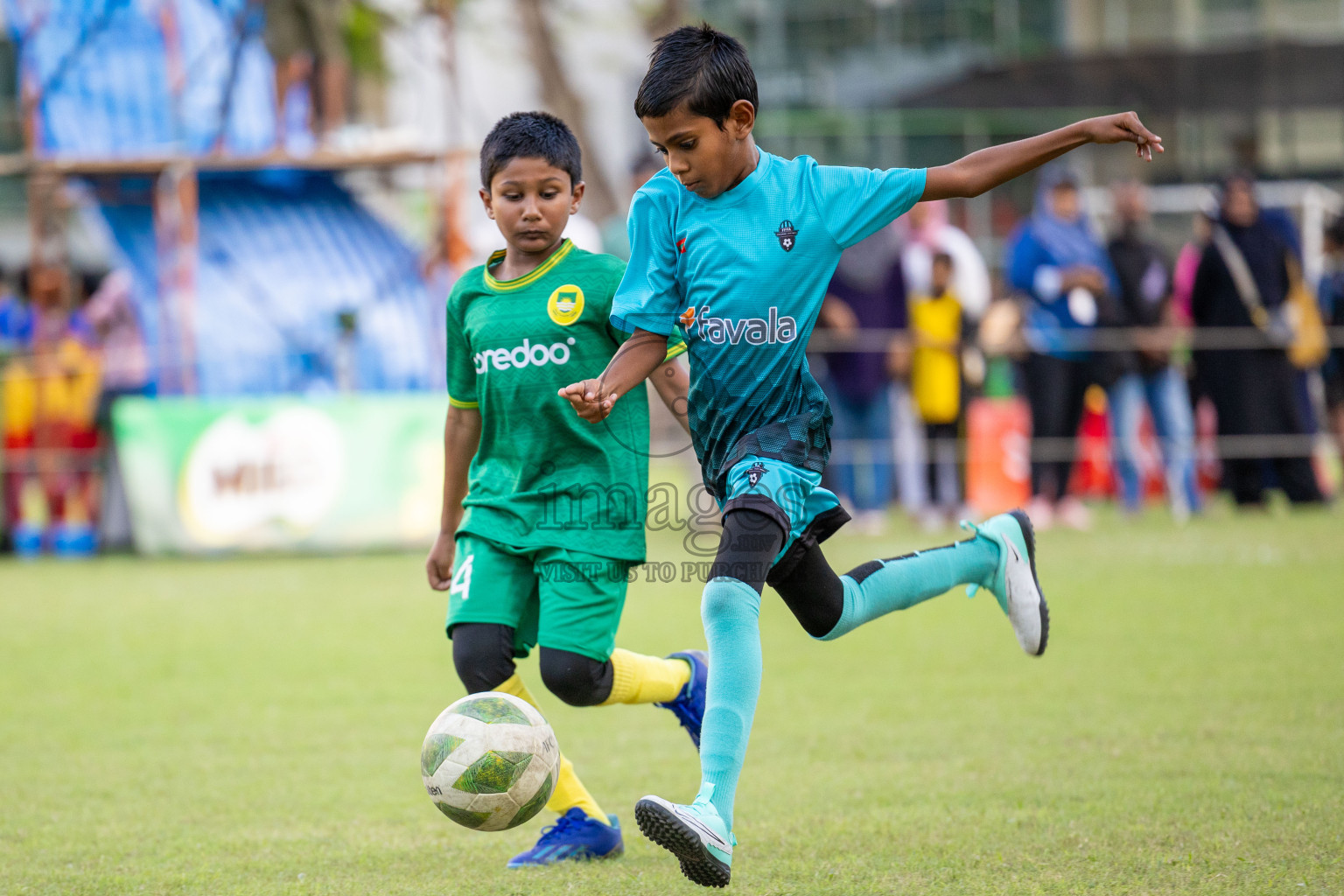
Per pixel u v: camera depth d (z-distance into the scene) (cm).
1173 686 1504
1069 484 2989
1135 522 2995
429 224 3894
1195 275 3106
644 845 1044
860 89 5431
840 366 2944
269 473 2873
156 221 3556
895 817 1062
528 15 6575
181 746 1373
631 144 6253
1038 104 4691
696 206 913
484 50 6625
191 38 3591
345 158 3400
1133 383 3002
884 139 4997
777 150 5062
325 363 3453
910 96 4772
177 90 3488
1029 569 1045
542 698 1611
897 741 1321
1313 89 4534
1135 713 1388
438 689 1647
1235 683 1502
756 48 5516
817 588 941
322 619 2136
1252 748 1226
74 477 3012
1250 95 4569
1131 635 1805
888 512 3372
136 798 1180
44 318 3145
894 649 1817
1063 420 2984
